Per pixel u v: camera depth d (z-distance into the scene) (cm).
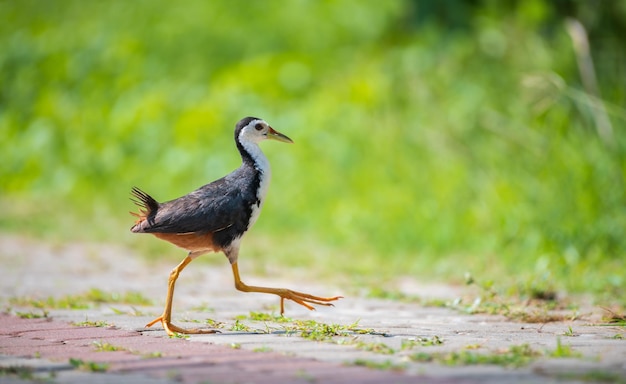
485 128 1786
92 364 659
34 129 2475
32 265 1451
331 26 2641
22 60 2773
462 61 2030
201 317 960
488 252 1464
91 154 2323
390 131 1911
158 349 742
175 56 2697
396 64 2145
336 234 1706
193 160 2117
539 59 1870
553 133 1584
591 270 1297
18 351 741
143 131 2308
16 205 2181
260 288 901
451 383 594
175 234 870
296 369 647
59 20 3052
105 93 2547
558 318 945
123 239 1734
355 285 1256
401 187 1759
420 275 1356
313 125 2036
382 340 775
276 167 1980
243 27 2784
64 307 1035
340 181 1872
